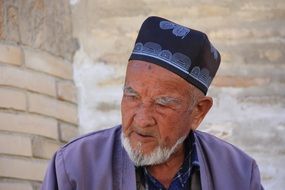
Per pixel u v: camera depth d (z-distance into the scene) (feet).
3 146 11.13
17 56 11.62
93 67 12.83
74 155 8.75
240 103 12.66
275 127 12.62
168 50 8.58
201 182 8.79
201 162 8.86
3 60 11.41
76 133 12.61
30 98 11.68
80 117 12.76
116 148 8.85
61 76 12.46
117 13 12.88
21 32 11.77
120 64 12.81
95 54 12.85
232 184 8.94
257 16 12.79
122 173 8.70
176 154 8.73
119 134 8.96
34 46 11.98
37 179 11.55
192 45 8.64
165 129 8.31
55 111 12.14
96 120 12.73
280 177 12.56
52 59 12.30
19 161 11.30
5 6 11.55
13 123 11.34
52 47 12.37
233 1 12.82
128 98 8.34
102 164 8.72
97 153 8.82
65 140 12.28
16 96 11.45
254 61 12.73
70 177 8.63
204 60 8.74
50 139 11.93
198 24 12.83
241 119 12.63
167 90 8.36
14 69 11.53
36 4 12.10
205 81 8.82
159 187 8.73
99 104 12.75
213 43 12.78
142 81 8.34
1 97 11.25
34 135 11.62
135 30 12.85
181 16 12.85
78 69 12.85
